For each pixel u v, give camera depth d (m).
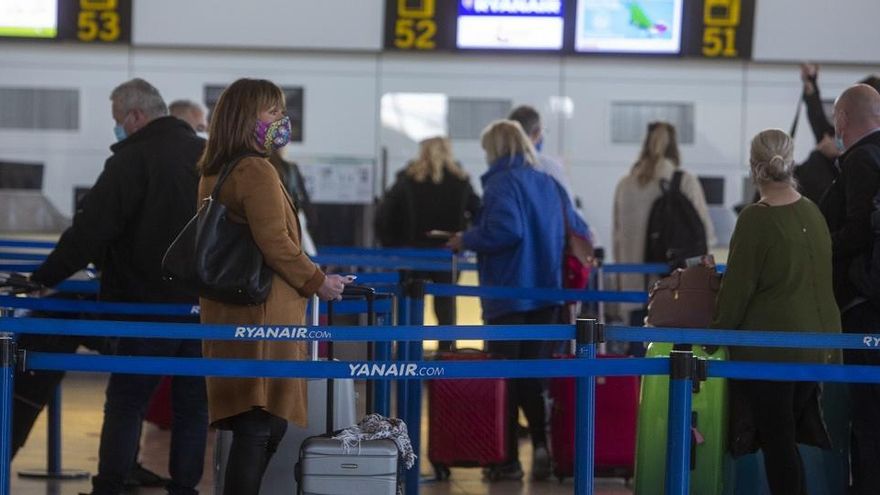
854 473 9.09
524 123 12.29
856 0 17.06
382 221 15.77
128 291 9.26
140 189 9.10
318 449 7.38
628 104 17.16
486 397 11.24
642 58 16.94
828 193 9.16
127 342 9.33
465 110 17.06
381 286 11.28
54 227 16.70
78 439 12.95
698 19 16.91
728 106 17.20
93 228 9.02
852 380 7.44
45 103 16.73
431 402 11.29
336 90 16.98
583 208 17.16
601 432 11.12
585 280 11.66
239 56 16.91
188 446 9.39
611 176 17.16
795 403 8.43
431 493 10.80
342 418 8.36
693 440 8.70
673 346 9.00
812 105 11.77
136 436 9.19
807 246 8.37
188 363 7.15
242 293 7.24
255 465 7.43
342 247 15.46
